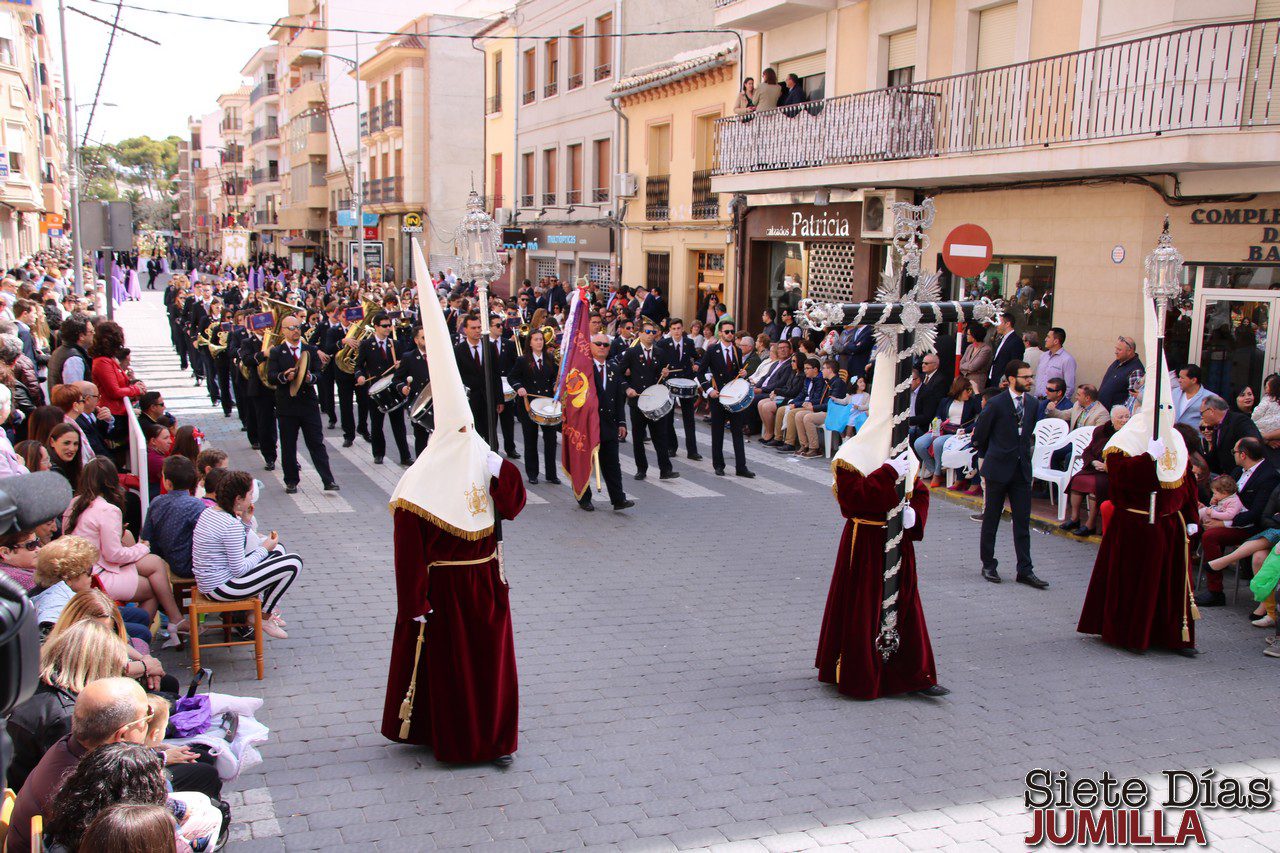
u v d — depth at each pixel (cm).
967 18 1647
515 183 3662
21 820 404
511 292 3744
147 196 15438
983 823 529
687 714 655
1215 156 1195
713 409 1463
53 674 473
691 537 1110
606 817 524
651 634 807
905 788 563
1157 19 1334
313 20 6425
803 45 2092
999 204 1633
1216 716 675
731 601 895
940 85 1695
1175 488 774
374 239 4728
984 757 605
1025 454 945
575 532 1121
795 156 1948
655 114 2694
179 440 873
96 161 8688
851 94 1816
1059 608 895
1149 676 745
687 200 2561
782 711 664
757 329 2333
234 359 1573
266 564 698
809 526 1172
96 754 373
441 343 569
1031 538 1130
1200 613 896
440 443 570
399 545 555
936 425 1365
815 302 651
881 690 689
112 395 1060
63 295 2286
